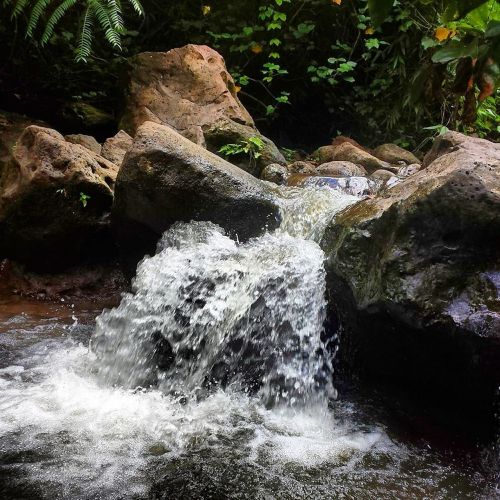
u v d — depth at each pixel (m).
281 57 6.89
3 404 2.20
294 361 2.43
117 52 6.39
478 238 1.96
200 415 2.25
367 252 2.21
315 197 3.30
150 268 2.86
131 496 1.66
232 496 1.70
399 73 6.36
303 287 2.50
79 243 3.62
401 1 5.87
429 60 1.15
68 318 3.27
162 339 2.66
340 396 2.42
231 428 2.15
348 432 2.14
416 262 1.99
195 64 5.29
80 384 2.45
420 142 6.61
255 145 5.02
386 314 2.05
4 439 1.95
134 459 1.88
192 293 2.67
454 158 2.17
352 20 6.61
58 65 6.00
